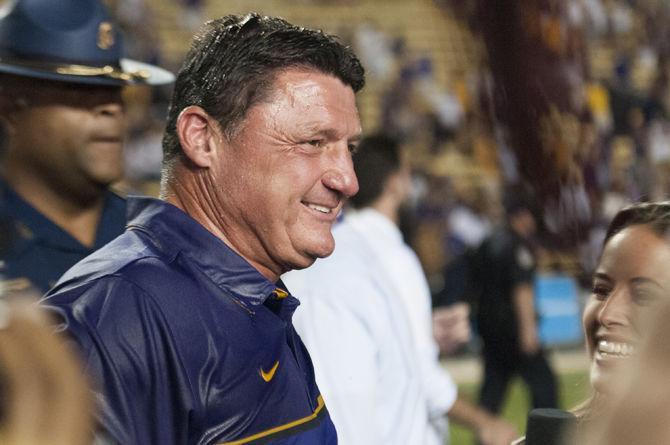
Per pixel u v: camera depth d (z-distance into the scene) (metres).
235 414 1.85
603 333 1.82
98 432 1.67
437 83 23.80
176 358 1.79
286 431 1.92
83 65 3.07
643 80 21.36
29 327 0.71
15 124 3.00
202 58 2.00
